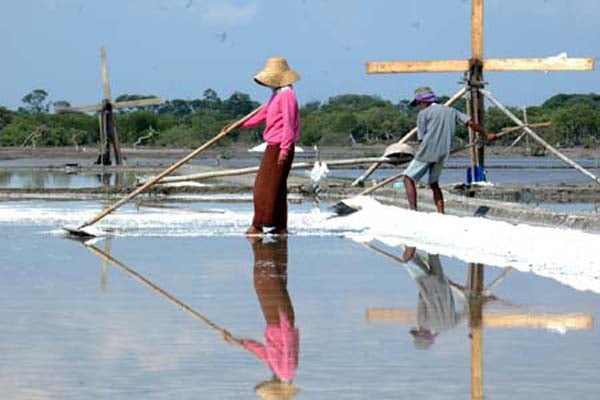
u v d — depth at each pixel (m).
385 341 17.42
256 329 18.52
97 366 15.66
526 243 30.16
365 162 41.25
